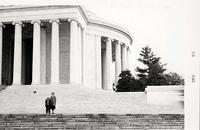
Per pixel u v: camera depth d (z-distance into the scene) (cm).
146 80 7194
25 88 5884
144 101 4959
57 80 6456
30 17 6625
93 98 5288
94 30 7625
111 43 8112
